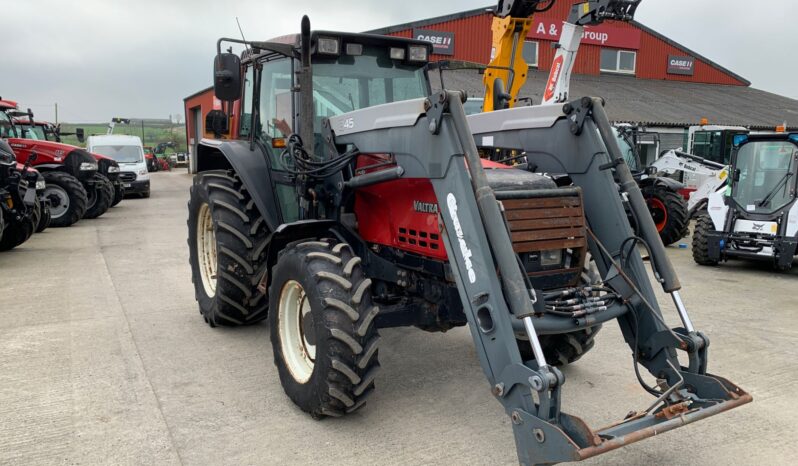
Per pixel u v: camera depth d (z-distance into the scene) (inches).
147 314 221.8
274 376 164.9
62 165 479.5
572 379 167.3
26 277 279.9
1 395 150.5
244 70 198.1
